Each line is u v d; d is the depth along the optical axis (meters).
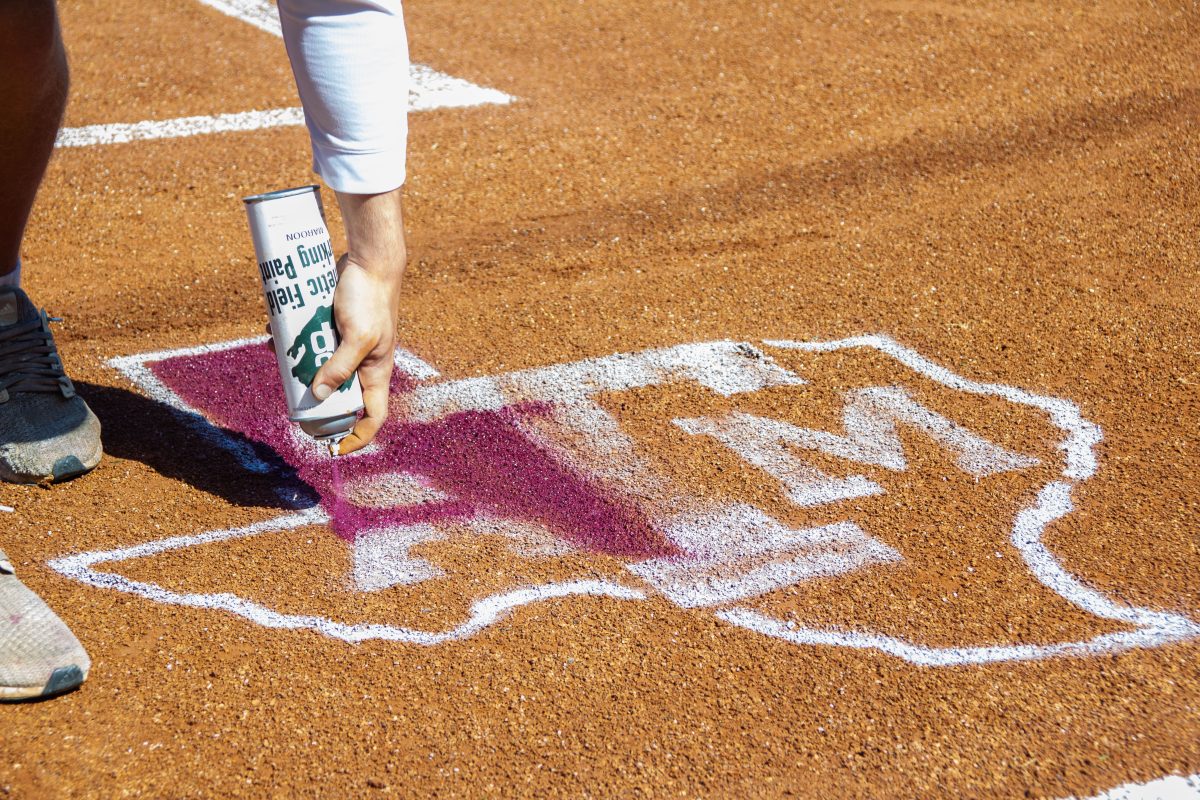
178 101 5.22
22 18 2.10
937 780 1.80
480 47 5.86
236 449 2.71
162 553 2.34
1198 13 5.55
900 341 3.15
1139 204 3.85
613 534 2.41
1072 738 1.88
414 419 2.83
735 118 4.83
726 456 2.67
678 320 3.29
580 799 1.76
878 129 4.64
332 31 1.87
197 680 2.00
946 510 2.47
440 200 4.19
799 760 1.84
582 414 2.85
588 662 2.05
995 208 3.89
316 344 2.05
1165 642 2.08
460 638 2.11
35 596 2.04
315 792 1.77
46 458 2.52
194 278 3.64
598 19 6.15
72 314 3.40
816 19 5.90
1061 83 4.92
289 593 2.23
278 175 4.41
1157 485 2.52
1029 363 3.02
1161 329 3.14
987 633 2.12
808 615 2.17
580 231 3.92
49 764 1.80
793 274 3.54
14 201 2.43
